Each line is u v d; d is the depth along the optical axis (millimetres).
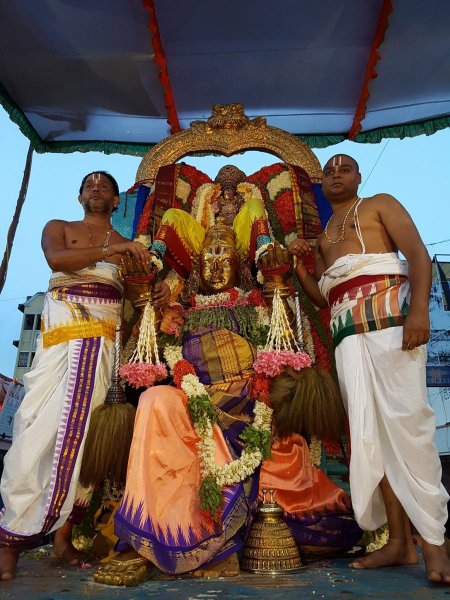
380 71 4773
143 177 4863
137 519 2576
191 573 2611
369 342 2898
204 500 2682
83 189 3820
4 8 4102
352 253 3166
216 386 3355
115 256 3596
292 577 2576
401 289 2973
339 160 3426
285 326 3432
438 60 4637
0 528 2750
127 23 4281
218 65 4781
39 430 2994
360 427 2762
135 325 3781
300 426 3127
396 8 4137
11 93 4926
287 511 3096
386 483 2828
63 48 4492
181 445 2855
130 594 2240
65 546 3090
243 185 4504
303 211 4414
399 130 5465
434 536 2447
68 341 3238
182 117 5418
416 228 2992
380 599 2100
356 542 3223
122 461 3006
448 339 11648
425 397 2709
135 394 3613
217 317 3590
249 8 4188
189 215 4242
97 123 5391
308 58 4691
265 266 3469
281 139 4895
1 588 2393
